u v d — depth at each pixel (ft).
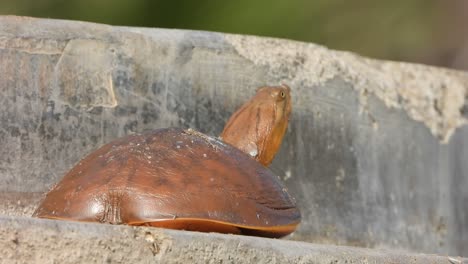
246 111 50.16
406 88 66.54
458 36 108.58
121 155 42.27
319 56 62.44
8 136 51.60
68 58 53.36
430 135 66.95
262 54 59.67
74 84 53.36
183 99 56.39
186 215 40.60
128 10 98.78
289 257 39.65
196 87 56.85
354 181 62.54
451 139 67.87
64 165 52.54
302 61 61.52
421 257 43.24
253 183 42.73
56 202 41.78
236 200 41.75
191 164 42.06
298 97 60.85
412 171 65.77
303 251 40.11
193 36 57.47
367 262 41.47
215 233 39.42
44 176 51.98
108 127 53.93
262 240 39.55
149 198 40.65
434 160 66.90
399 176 65.00
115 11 98.37
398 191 64.69
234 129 49.83
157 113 55.42
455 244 66.90
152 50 55.67
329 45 103.60
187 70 56.75
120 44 54.80
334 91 62.54
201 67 57.21
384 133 64.69
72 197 41.34
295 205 44.37
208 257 38.11
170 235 37.76
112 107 54.19
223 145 43.86
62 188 42.19
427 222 65.77
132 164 41.68
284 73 60.44
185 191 41.06
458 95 68.64
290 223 43.24
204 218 40.83
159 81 55.72
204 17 101.04
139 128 54.75
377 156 64.13
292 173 60.03
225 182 41.96
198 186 41.39
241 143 49.39
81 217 40.73
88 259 36.37
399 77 66.54
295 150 60.39
